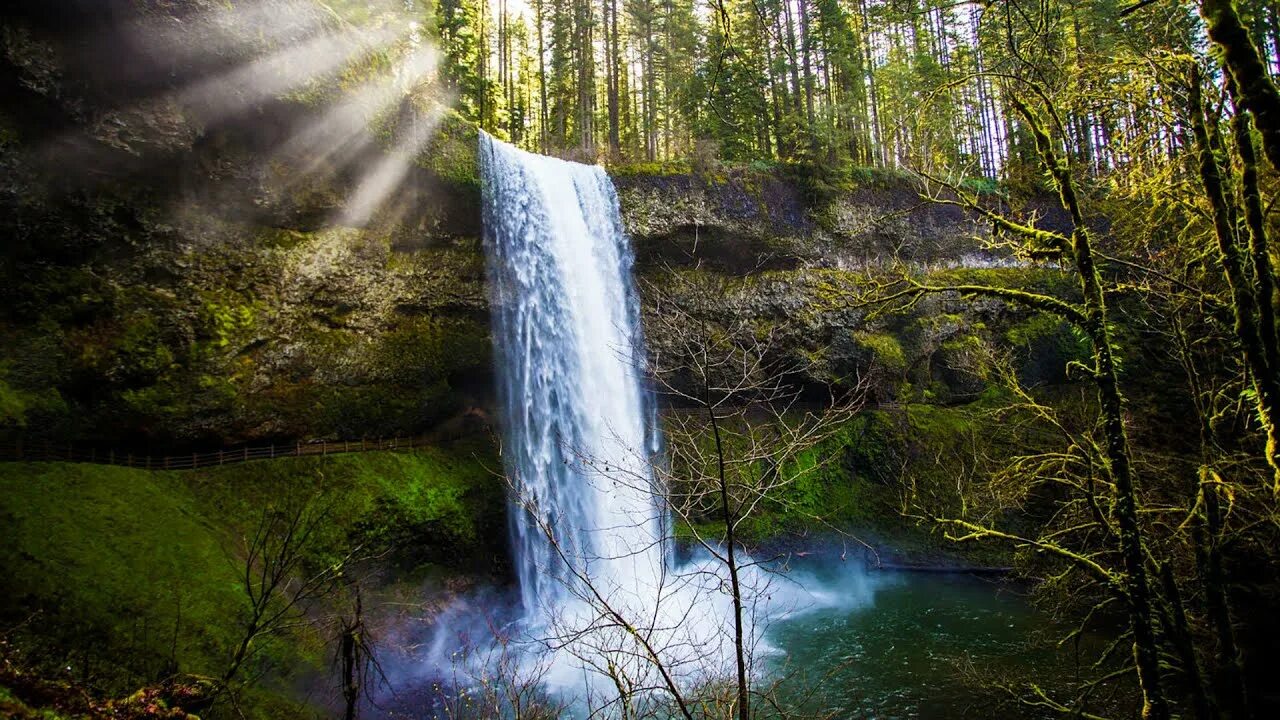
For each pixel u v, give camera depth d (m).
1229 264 6.55
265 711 12.70
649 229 30.22
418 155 23.11
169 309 18.92
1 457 15.71
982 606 23.19
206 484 18.59
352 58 20.94
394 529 20.72
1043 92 8.70
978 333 33.66
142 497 16.56
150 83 16.81
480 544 22.92
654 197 30.55
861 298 11.52
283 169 20.20
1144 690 7.84
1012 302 9.31
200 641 13.37
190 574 15.04
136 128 16.89
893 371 32.91
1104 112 9.73
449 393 26.17
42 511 14.20
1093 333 8.36
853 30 32.03
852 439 31.45
